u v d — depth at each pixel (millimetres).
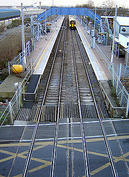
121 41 24391
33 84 16703
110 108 13609
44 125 11867
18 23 55844
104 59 24938
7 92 14945
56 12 49031
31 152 9438
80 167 8523
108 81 17703
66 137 10648
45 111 13695
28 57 24594
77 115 13273
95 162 8805
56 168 8453
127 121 12125
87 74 20547
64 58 27531
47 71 21734
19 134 10883
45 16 45625
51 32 48344
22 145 9961
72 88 17562
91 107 14297
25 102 14828
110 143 10148
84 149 9656
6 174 8133
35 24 40469
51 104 14820
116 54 26391
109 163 8758
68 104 14656
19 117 12875
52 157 9102
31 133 11023
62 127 11648
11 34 38312
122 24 30094
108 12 68625
